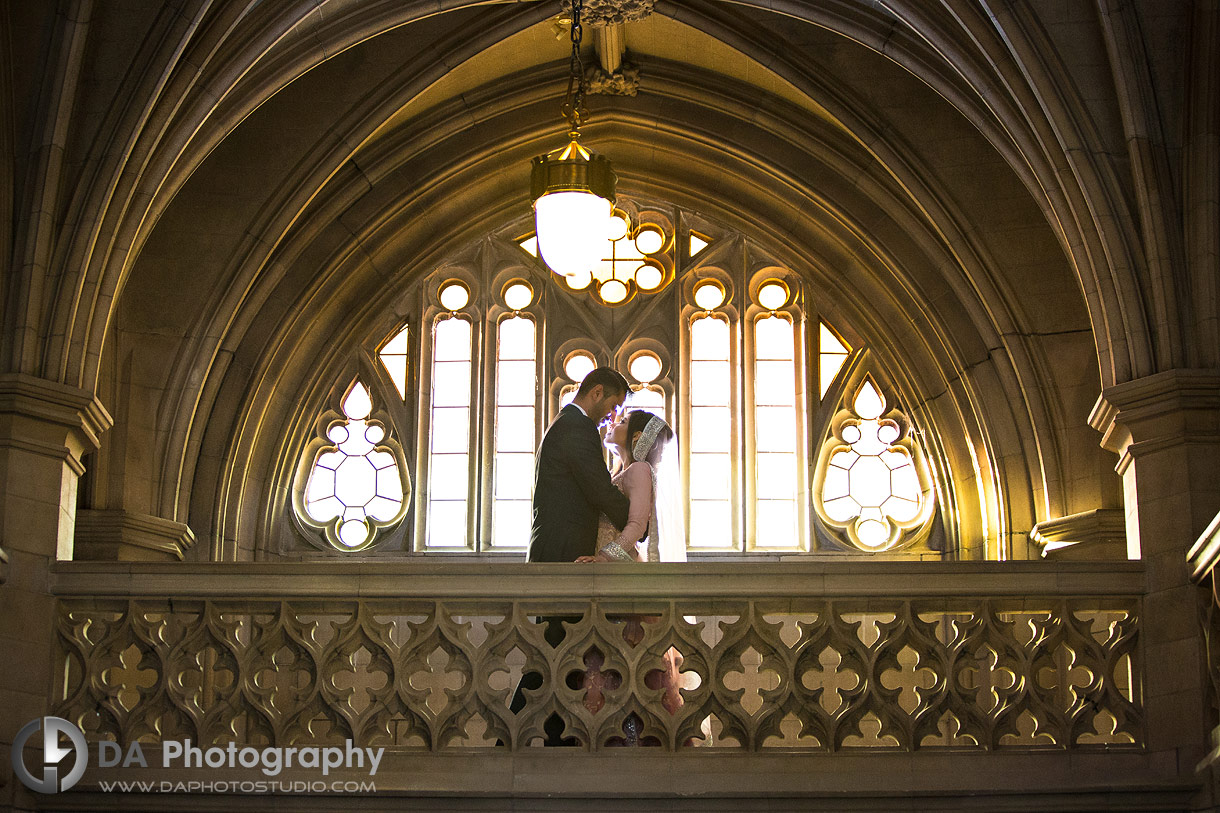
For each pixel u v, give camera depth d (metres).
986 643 11.43
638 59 16.05
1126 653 11.42
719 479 16.33
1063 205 12.54
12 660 11.27
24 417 11.77
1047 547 14.70
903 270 15.86
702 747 11.06
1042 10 12.34
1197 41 12.00
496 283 16.86
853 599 11.38
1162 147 12.12
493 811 10.83
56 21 12.12
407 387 16.61
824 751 11.08
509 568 11.35
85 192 12.18
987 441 15.41
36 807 10.97
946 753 11.11
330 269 15.98
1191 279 11.98
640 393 16.59
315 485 16.39
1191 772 10.90
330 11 13.55
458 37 15.00
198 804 10.94
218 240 15.08
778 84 15.65
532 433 16.47
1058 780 11.04
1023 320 15.08
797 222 16.47
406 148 15.87
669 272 16.84
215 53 12.72
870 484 16.28
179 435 14.92
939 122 15.02
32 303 11.95
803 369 16.56
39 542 11.61
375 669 11.34
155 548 14.60
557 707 11.11
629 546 11.47
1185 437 11.64
